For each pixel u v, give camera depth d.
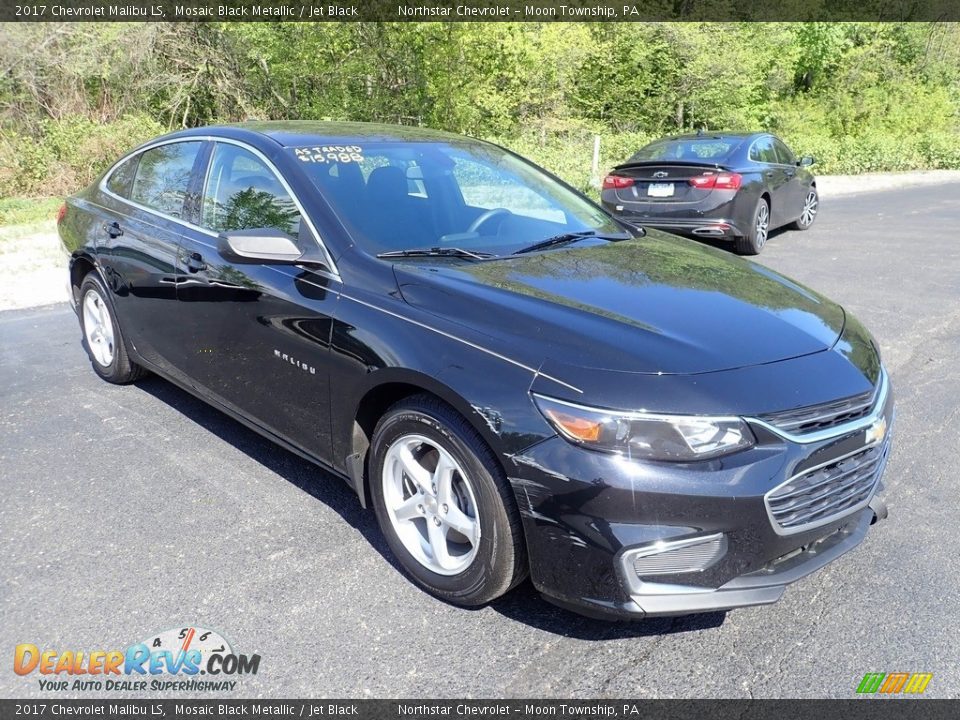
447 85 16.42
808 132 29.84
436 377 2.68
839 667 2.62
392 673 2.55
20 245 9.27
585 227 3.97
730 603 2.51
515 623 2.80
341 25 15.53
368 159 3.78
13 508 3.46
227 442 4.15
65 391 4.82
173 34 16.61
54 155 13.31
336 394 3.10
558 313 2.78
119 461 3.92
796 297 3.31
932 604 2.94
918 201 15.92
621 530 2.40
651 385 2.46
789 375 2.63
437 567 2.89
